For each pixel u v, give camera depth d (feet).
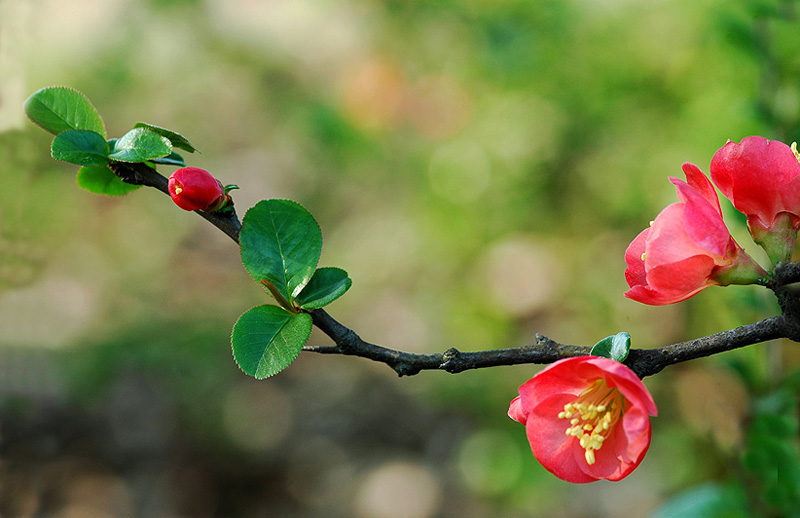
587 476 2.35
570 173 5.24
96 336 6.91
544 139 5.22
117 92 7.57
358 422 6.79
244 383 6.93
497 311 5.66
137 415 6.35
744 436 2.83
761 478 2.77
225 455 6.38
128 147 2.37
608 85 4.90
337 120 6.23
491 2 5.38
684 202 2.32
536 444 2.35
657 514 2.87
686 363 4.51
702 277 2.33
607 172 5.02
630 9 4.87
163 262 8.02
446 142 5.94
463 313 5.80
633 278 2.40
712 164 2.37
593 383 2.35
